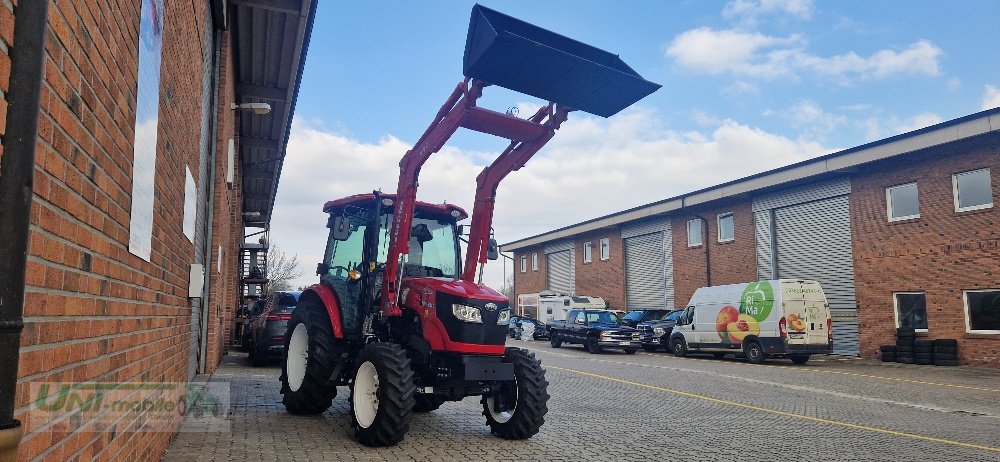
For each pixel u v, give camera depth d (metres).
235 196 19.55
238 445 6.46
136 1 3.50
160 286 4.82
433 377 7.28
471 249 8.00
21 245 1.69
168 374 5.53
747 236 26.70
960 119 18.22
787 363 19.58
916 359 18.95
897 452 7.04
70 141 2.37
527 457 6.48
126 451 3.63
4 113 1.73
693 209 29.98
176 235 5.82
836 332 22.42
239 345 21.92
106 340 3.06
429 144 7.24
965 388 13.20
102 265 2.91
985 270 18.00
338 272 8.42
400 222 7.55
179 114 5.80
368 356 7.00
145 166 3.93
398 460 6.18
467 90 6.71
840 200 22.59
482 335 7.09
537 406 7.16
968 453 7.02
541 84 6.40
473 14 5.98
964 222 18.61
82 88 2.50
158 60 4.38
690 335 21.92
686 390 12.46
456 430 7.81
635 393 11.95
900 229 20.38
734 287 20.55
